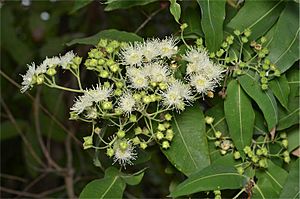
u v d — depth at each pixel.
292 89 0.52
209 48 0.48
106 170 0.51
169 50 0.47
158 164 0.81
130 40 0.52
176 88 0.46
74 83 0.79
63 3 0.93
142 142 0.48
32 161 0.90
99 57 0.48
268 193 0.49
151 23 0.75
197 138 0.49
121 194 0.50
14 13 1.01
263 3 0.52
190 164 0.49
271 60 0.49
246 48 0.51
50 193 0.95
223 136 0.51
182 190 0.46
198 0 0.47
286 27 0.50
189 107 0.50
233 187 0.48
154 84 0.46
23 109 1.02
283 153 0.52
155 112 0.47
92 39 0.52
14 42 0.93
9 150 1.15
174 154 0.49
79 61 0.48
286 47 0.50
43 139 0.97
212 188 0.47
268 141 0.51
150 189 1.08
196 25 0.53
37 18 0.95
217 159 0.50
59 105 0.83
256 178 0.50
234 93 0.49
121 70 0.48
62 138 0.85
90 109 0.47
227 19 0.53
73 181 0.86
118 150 0.48
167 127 0.48
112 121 0.47
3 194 1.10
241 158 0.50
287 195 0.48
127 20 0.82
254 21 0.52
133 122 0.47
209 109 0.52
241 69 0.49
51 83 0.48
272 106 0.49
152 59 0.47
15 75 0.95
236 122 0.49
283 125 0.51
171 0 0.44
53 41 0.88
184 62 0.49
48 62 0.48
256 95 0.49
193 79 0.47
